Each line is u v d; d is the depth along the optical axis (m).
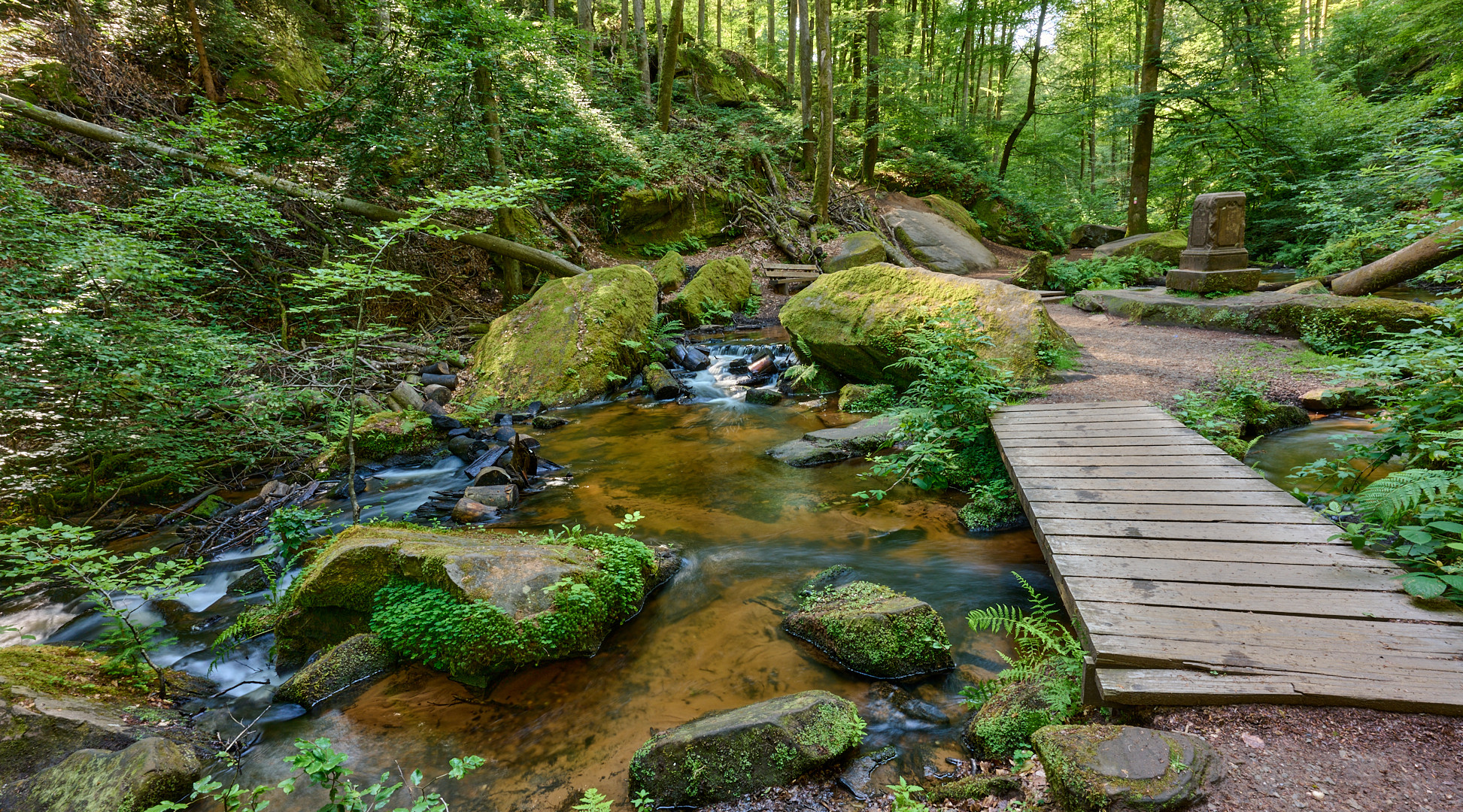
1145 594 2.97
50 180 7.00
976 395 6.32
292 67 13.82
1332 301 8.84
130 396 6.19
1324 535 3.47
